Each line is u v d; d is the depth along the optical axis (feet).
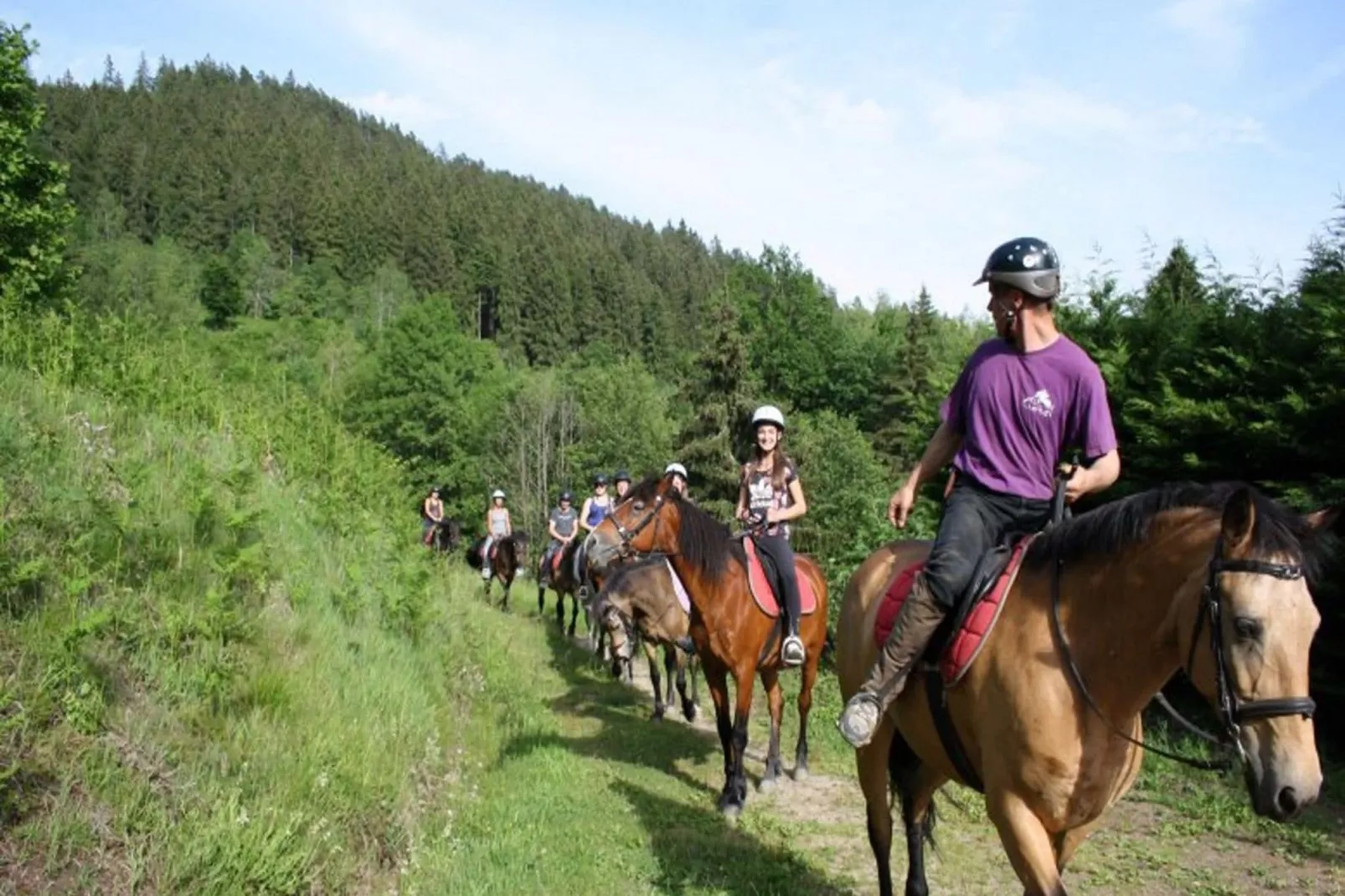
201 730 15.30
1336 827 20.75
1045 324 11.97
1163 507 10.18
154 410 27.99
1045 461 11.98
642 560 28.32
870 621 14.70
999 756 10.82
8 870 10.93
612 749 27.66
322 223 410.11
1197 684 9.36
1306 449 27.63
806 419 119.85
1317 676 27.04
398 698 21.13
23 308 29.45
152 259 298.76
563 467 157.28
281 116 617.21
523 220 488.02
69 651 13.94
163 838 12.45
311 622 21.34
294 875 13.25
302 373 199.52
